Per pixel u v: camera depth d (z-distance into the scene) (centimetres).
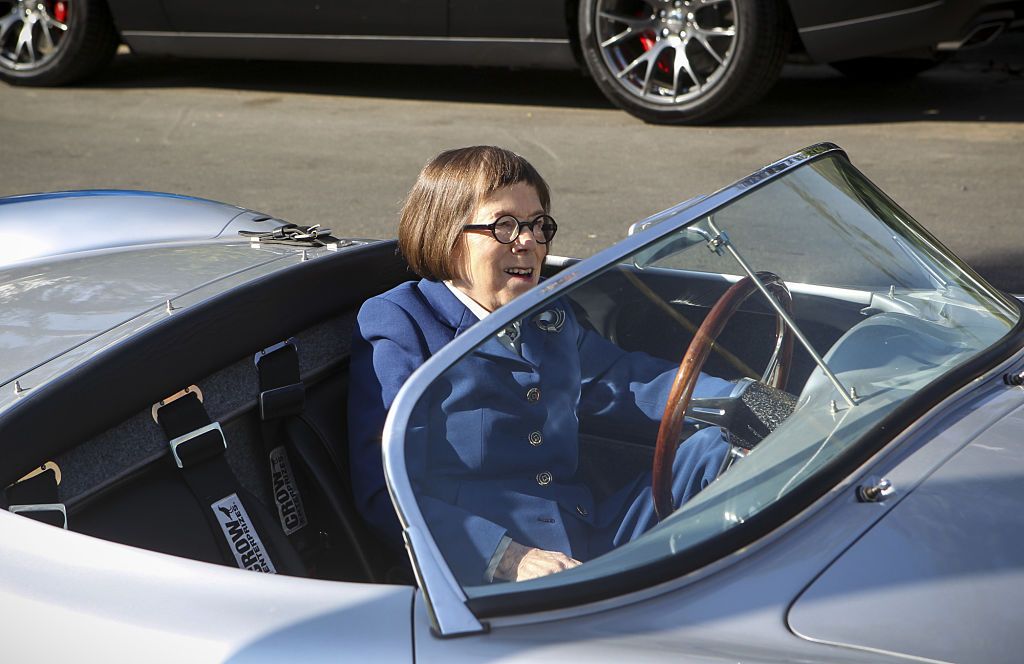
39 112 1016
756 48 854
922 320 248
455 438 208
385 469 190
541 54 928
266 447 279
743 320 229
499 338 212
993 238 625
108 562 198
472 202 254
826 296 239
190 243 346
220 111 1008
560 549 213
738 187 240
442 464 206
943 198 700
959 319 255
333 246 328
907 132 868
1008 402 230
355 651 176
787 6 850
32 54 1101
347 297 307
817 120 914
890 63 1034
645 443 224
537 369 215
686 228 226
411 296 269
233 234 377
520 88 1065
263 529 259
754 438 217
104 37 1088
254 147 883
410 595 187
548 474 220
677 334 226
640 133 889
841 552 190
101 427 240
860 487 203
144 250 334
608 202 712
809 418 220
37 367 241
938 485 204
